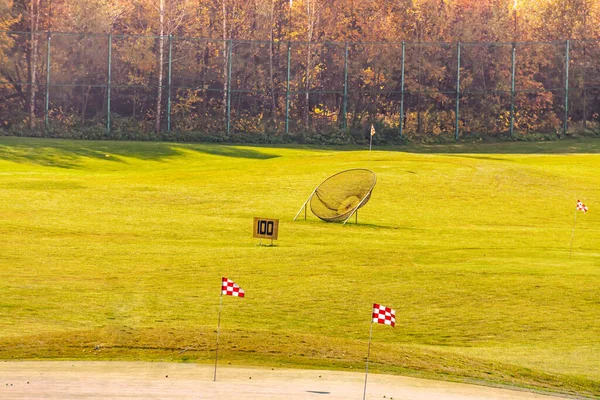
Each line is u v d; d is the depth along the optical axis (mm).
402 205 55062
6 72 107375
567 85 114438
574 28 130125
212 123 112438
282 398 17234
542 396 18406
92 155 80375
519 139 113812
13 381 18125
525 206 56469
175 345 21688
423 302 29109
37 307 27500
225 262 36031
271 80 114438
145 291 30359
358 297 29750
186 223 47156
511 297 29781
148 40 111000
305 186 59594
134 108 111438
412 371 19984
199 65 113312
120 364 19875
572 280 32469
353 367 20172
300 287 31203
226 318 26609
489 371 20391
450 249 40375
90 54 108938
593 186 63406
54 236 42031
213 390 17703
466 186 61312
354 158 72812
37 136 102312
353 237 43938
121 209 51000
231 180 61625
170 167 77188
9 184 57719
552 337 24828
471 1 132000
